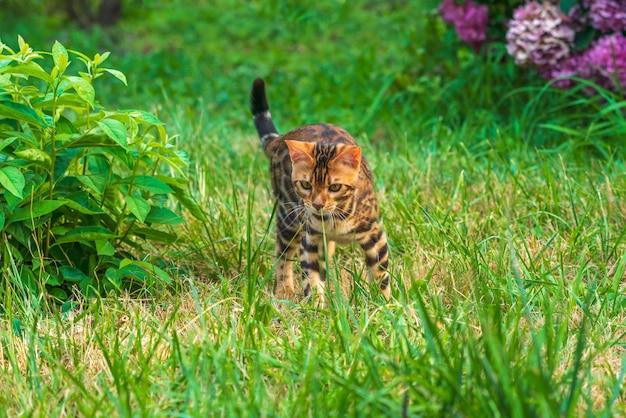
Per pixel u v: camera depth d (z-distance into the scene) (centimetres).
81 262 591
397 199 688
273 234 699
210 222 681
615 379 430
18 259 557
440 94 1001
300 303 565
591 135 848
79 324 534
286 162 638
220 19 1745
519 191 738
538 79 969
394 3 1686
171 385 434
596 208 679
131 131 559
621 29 857
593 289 535
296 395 424
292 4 1608
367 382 413
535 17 880
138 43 1655
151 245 662
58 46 523
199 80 1334
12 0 1942
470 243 635
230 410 390
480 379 385
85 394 416
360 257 655
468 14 962
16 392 441
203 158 831
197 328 495
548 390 367
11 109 522
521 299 508
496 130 895
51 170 544
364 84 1173
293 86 1292
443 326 498
